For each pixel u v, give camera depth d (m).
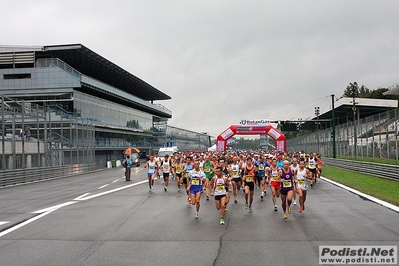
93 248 7.47
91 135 43.44
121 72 66.56
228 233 8.61
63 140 38.88
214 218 10.64
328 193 16.12
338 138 36.72
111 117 62.00
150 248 7.37
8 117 27.75
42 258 6.84
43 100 49.78
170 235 8.51
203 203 13.84
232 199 14.83
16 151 28.58
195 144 105.88
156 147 81.19
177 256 6.75
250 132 42.47
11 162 28.12
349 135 32.78
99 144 55.41
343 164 30.77
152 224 9.85
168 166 18.30
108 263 6.43
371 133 26.33
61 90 50.72
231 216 10.90
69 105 50.53
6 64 52.56
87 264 6.40
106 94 61.88
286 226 9.28
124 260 6.58
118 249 7.34
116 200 14.89
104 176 31.20
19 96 51.31
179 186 18.03
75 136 39.25
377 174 22.00
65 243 7.94
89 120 53.84
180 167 17.92
